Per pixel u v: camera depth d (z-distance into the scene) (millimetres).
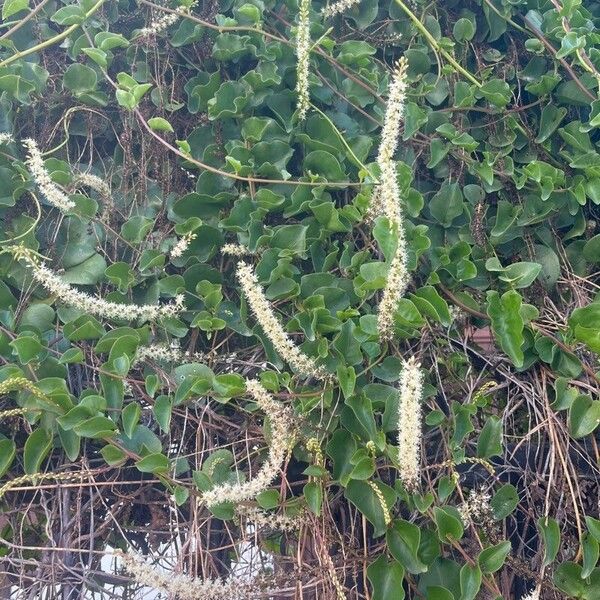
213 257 827
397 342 768
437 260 818
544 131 894
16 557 735
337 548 722
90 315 764
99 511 742
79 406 701
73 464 725
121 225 842
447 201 858
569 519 737
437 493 723
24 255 748
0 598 720
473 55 945
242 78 853
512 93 903
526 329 776
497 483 762
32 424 728
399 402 717
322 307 748
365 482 705
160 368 764
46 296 792
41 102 862
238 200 803
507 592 733
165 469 696
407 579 695
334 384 743
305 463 754
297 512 708
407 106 851
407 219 836
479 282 830
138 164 861
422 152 896
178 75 892
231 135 862
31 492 746
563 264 860
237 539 738
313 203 809
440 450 752
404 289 746
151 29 855
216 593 687
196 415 758
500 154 882
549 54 925
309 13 887
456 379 783
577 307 815
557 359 777
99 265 804
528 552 756
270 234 796
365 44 884
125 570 735
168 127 799
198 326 769
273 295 768
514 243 868
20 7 819
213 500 672
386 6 945
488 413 788
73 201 806
